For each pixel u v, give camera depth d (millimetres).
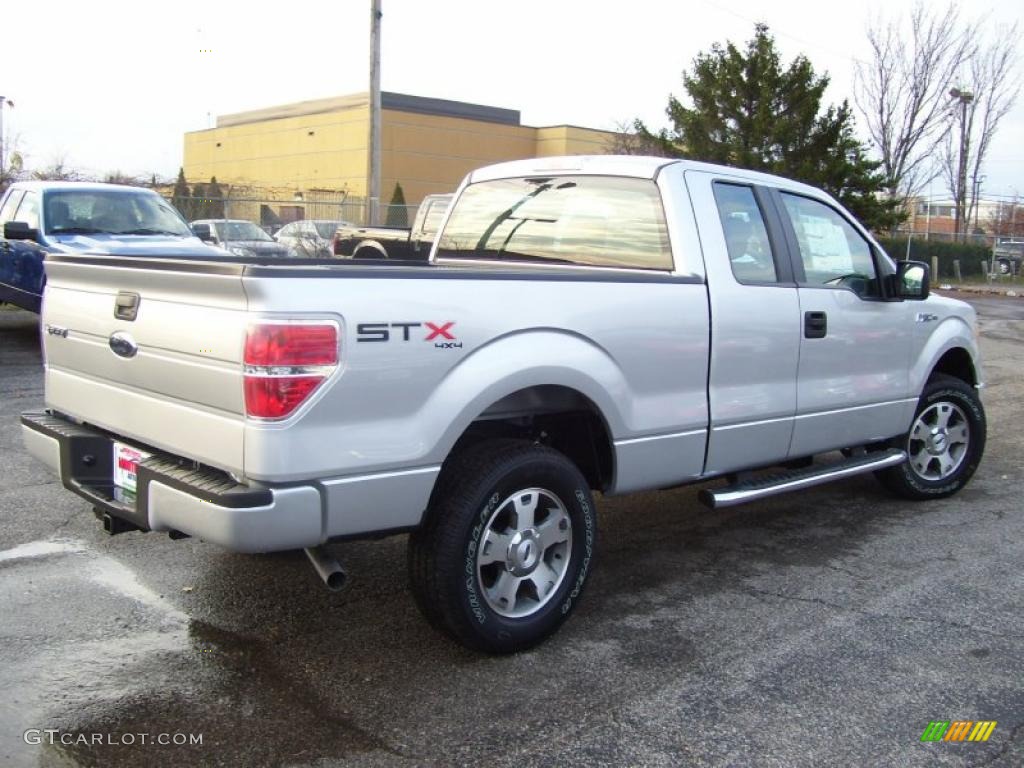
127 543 5184
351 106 43250
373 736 3342
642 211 4844
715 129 26062
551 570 4105
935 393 6230
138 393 3775
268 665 3855
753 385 4891
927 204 41656
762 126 25047
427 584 3748
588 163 5145
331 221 23641
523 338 3865
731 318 4707
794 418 5145
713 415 4684
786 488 5156
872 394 5676
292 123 46875
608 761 3217
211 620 4266
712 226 4785
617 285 4219
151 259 3785
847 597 4695
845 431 5539
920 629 4316
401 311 3479
